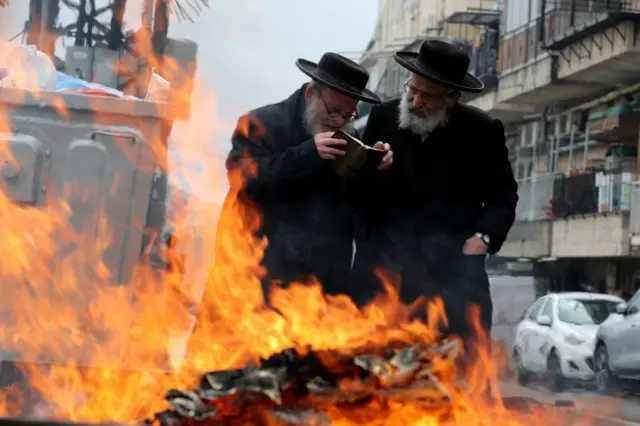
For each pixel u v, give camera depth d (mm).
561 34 30047
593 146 32781
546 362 18906
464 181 5531
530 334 19828
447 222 5516
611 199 30406
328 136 4992
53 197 5312
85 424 3256
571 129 34219
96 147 5328
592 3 31391
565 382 18750
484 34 39406
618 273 31750
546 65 31984
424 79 5316
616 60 28188
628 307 16984
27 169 5262
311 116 5219
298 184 5113
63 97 5293
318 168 4992
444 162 5504
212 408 3441
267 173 5066
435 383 3551
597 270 32969
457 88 5312
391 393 3506
